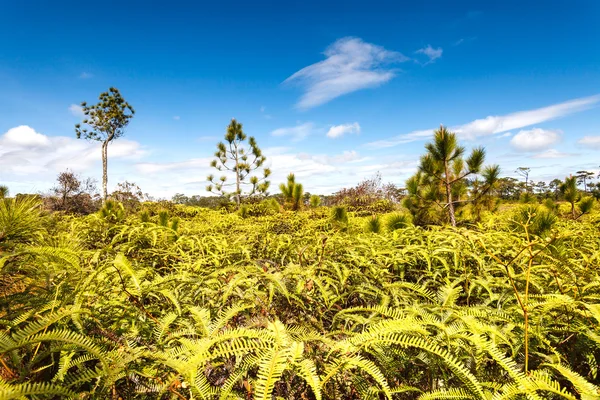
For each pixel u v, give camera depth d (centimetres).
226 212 1338
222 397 107
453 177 677
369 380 130
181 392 127
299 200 1101
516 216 364
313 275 183
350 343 112
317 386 93
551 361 122
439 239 289
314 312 186
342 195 1459
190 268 237
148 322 154
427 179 653
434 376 131
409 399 137
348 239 329
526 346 114
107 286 167
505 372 130
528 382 98
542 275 196
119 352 117
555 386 99
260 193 1989
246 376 131
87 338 108
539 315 138
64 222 445
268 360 97
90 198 1802
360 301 208
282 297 187
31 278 159
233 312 138
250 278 184
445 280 196
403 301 175
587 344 135
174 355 114
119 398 121
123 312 151
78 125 2662
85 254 205
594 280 166
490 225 386
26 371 104
